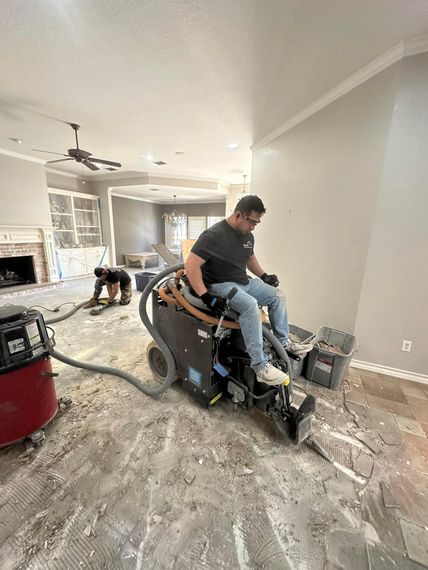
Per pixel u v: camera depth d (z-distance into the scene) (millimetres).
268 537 937
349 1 1322
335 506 1048
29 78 2119
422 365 1938
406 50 1581
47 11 1437
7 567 836
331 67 1835
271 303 1579
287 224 2770
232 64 1895
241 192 7074
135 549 893
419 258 1800
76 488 1104
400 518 1006
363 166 1907
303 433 1287
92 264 6441
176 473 1183
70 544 903
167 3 1386
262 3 1367
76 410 1599
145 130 3217
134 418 1534
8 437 1219
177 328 1638
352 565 857
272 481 1152
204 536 937
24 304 3844
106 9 1427
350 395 1786
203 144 3721
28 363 1215
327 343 2143
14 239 4438
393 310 1947
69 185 6016
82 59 1871
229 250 1456
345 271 2125
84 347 2490
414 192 1729
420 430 1468
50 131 3301
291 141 2646
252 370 1427
